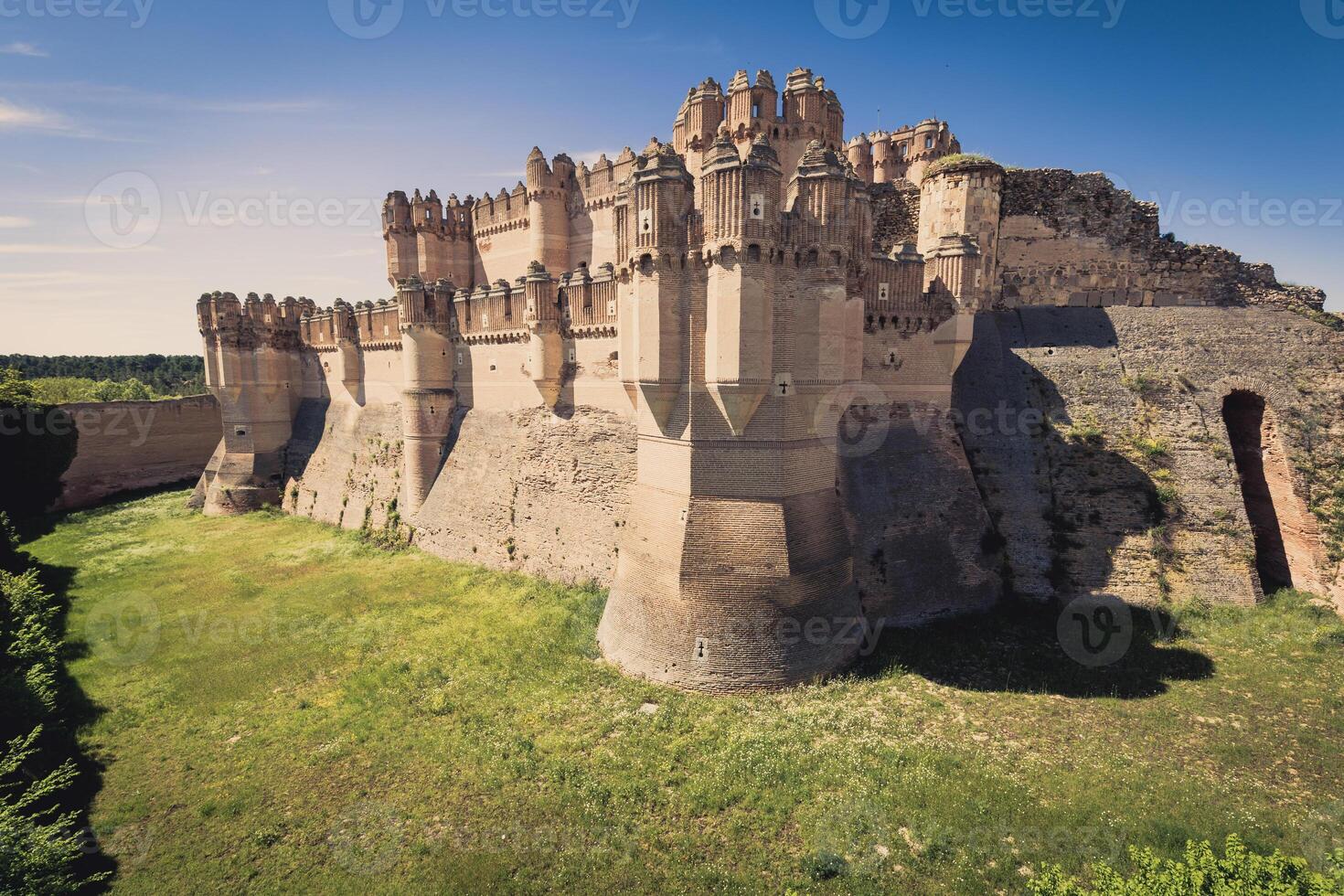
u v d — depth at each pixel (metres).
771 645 17.88
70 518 44.00
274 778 15.46
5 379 46.84
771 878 11.91
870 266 22.50
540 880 12.04
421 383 34.12
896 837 12.55
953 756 14.88
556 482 27.86
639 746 15.73
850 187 19.20
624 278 20.12
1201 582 21.92
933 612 22.66
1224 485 22.55
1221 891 8.55
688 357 18.25
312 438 45.44
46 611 24.56
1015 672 18.88
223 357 44.66
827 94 27.09
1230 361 24.44
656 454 19.64
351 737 16.89
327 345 43.69
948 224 27.77
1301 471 22.66
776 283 17.80
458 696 18.66
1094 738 15.50
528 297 27.27
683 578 18.27
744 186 16.80
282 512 45.06
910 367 23.72
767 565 18.00
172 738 17.36
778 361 17.98
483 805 14.14
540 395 28.69
